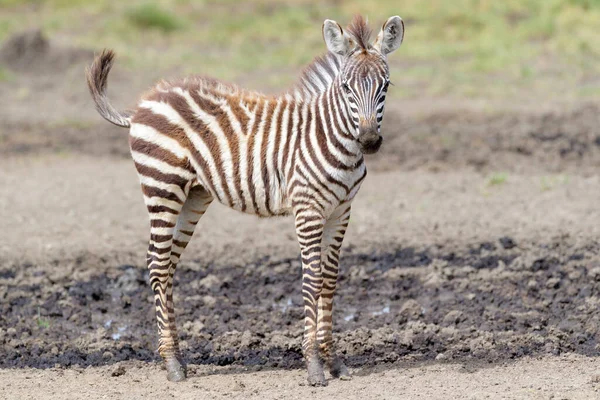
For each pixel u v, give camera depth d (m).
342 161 13.48
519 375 14.18
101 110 15.02
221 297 18.33
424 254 20.11
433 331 16.30
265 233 21.59
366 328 16.48
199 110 14.27
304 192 13.66
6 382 14.27
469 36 45.22
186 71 40.78
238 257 20.27
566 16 45.66
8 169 27.62
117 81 39.22
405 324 16.78
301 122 13.90
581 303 17.41
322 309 14.36
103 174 27.09
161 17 48.72
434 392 13.29
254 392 13.55
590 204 22.80
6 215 22.92
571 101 34.16
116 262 19.98
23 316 17.39
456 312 17.00
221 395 13.42
